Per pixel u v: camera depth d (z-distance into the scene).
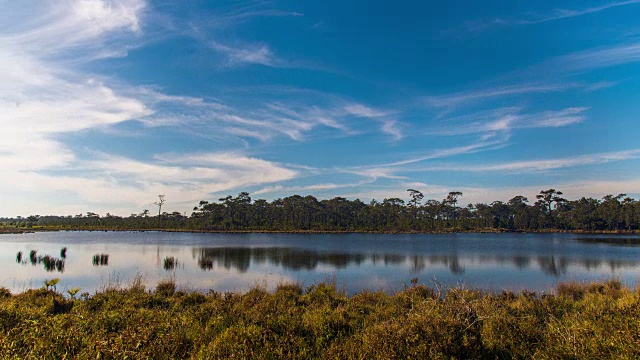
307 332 7.00
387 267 25.98
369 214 102.50
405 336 5.62
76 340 5.71
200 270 24.30
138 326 6.58
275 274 22.56
